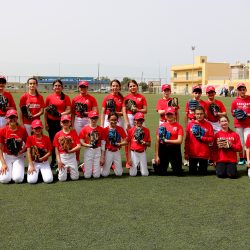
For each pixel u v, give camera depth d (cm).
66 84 6556
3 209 494
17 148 650
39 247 379
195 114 721
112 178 684
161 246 383
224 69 6944
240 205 517
